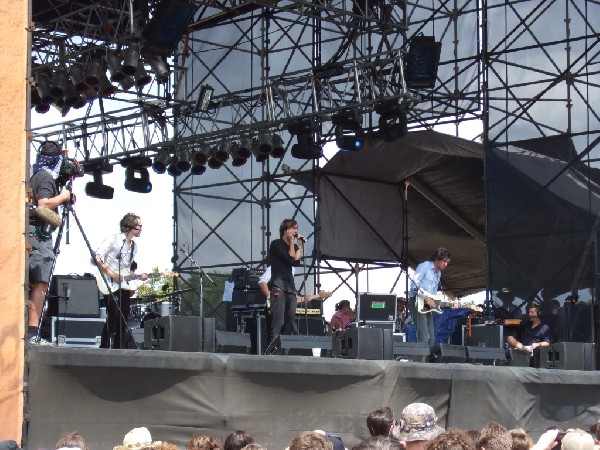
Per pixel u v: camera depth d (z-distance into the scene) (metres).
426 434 9.41
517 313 24.62
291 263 16.64
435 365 14.43
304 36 28.53
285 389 12.92
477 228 32.22
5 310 10.77
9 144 10.95
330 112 22.95
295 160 28.75
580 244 24.14
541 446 9.83
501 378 15.41
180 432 11.98
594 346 18.55
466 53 26.70
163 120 25.89
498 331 19.23
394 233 30.31
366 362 13.65
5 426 10.59
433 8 26.77
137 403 11.70
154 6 22.39
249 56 29.30
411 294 18.95
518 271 24.78
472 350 17.81
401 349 16.75
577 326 20.23
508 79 25.55
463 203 31.27
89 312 15.88
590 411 16.86
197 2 21.91
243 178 29.56
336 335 15.80
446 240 33.38
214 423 12.21
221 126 29.09
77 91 22.09
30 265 12.20
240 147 24.61
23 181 10.91
